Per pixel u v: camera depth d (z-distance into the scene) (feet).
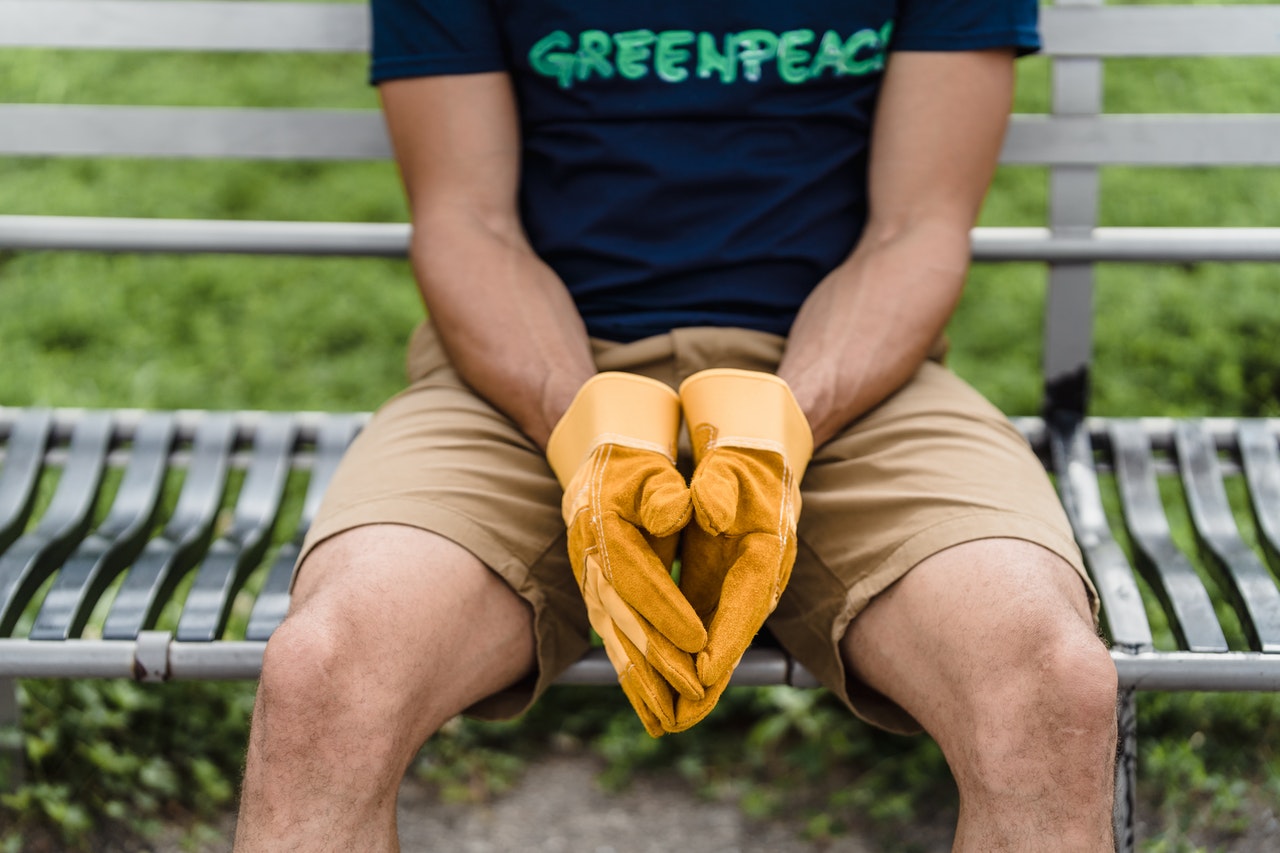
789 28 5.12
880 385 4.90
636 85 5.18
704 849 6.69
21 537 5.51
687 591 4.27
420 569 4.26
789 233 5.25
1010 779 3.80
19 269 11.52
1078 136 6.07
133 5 6.05
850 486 4.82
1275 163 6.05
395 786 4.03
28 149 6.16
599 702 7.72
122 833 6.58
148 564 5.23
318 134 6.20
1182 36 5.98
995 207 12.00
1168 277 11.01
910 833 6.71
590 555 4.09
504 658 4.51
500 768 7.28
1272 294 10.59
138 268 11.50
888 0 5.17
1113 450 5.90
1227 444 5.90
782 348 5.20
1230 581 5.17
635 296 5.28
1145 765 6.92
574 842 6.75
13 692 6.30
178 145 6.19
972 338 10.37
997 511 4.43
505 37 5.30
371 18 5.61
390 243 6.15
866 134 5.41
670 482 4.08
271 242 6.13
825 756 7.25
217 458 5.86
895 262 5.08
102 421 5.98
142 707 6.97
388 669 3.99
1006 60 5.22
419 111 5.28
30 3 6.03
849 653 4.60
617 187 5.25
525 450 4.92
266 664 3.87
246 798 3.84
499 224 5.27
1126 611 4.92
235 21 6.07
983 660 3.98
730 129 5.22
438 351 5.49
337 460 5.87
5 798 6.32
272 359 10.19
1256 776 6.88
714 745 7.41
